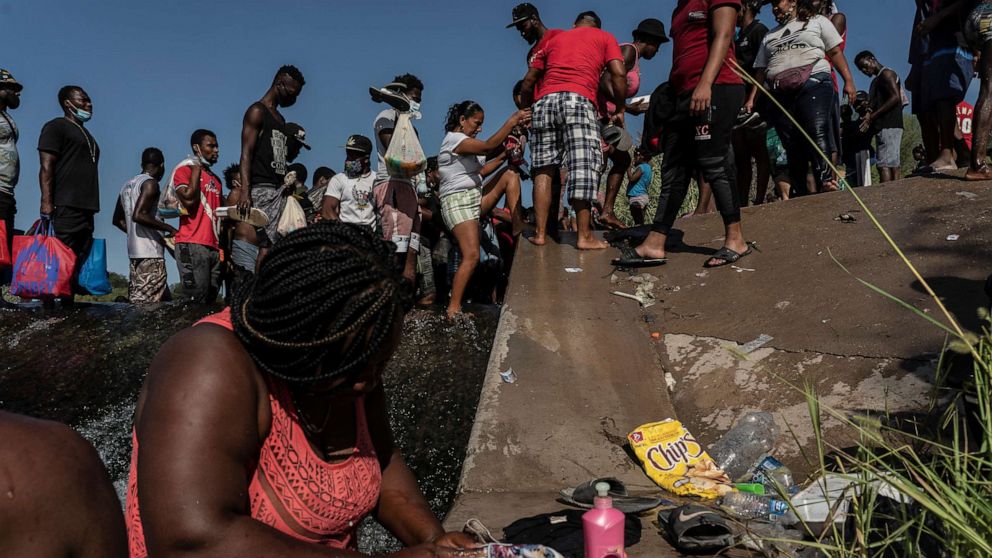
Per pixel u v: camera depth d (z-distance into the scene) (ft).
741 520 9.33
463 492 11.42
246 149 22.59
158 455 4.65
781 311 15.84
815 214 21.04
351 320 4.84
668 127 18.93
